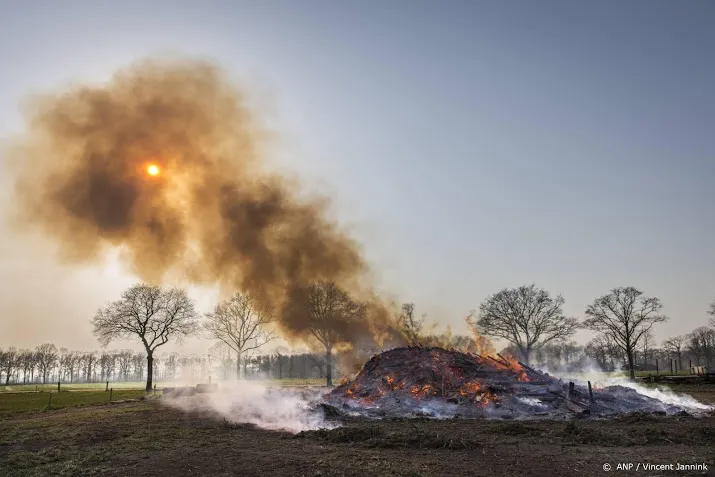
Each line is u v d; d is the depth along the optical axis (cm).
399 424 2078
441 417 2341
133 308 5441
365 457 1405
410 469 1248
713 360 9119
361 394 2902
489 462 1332
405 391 2758
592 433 1672
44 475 1260
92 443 1708
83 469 1317
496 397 2516
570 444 1566
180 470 1302
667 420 2041
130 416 2500
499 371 2981
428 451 1491
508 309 7256
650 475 1165
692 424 1895
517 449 1501
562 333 7062
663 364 9719
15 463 1396
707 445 1510
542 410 2373
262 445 1631
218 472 1276
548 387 2656
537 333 7112
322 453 1479
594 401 2506
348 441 1683
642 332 6631
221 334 6594
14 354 13275
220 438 1780
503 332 7219
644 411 2372
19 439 1778
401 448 1543
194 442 1703
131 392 5153
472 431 1850
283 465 1326
